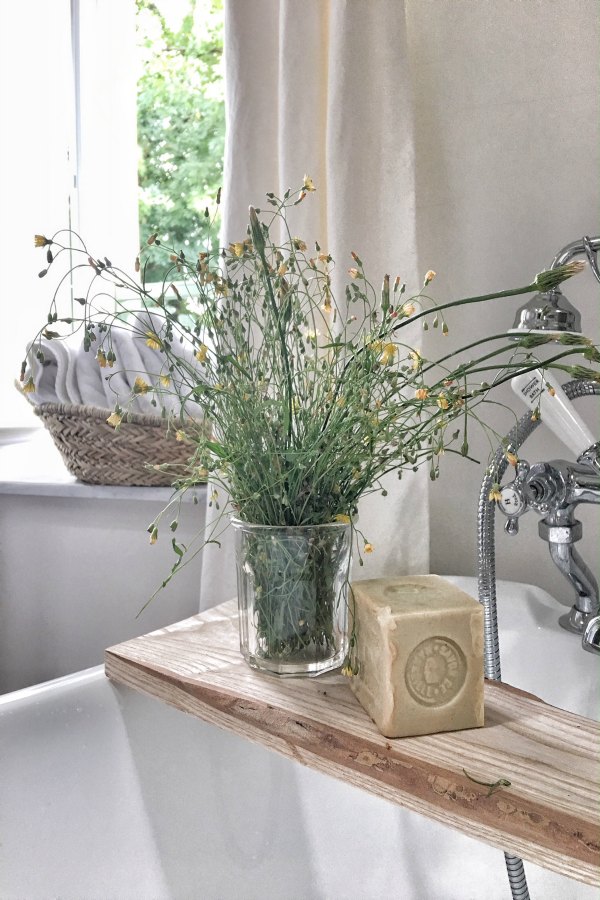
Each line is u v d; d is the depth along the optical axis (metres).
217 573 1.15
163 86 1.74
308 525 0.76
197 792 0.89
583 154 1.11
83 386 1.34
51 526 1.51
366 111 1.05
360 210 1.05
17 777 0.77
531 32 1.12
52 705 0.81
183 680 0.78
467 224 1.17
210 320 0.80
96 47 1.74
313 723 0.68
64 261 1.77
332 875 0.94
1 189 1.74
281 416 0.76
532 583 1.18
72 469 1.40
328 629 0.78
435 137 1.18
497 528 1.19
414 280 1.07
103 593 1.47
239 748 0.93
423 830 0.97
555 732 0.66
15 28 1.72
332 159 1.05
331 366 0.77
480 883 0.95
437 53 1.17
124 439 1.31
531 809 0.55
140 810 0.84
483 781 0.58
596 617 0.79
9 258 1.75
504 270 1.16
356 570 1.10
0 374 1.79
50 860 0.77
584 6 1.09
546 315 0.84
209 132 1.71
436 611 0.65
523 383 0.88
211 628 0.94
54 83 1.74
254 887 0.91
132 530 1.43
